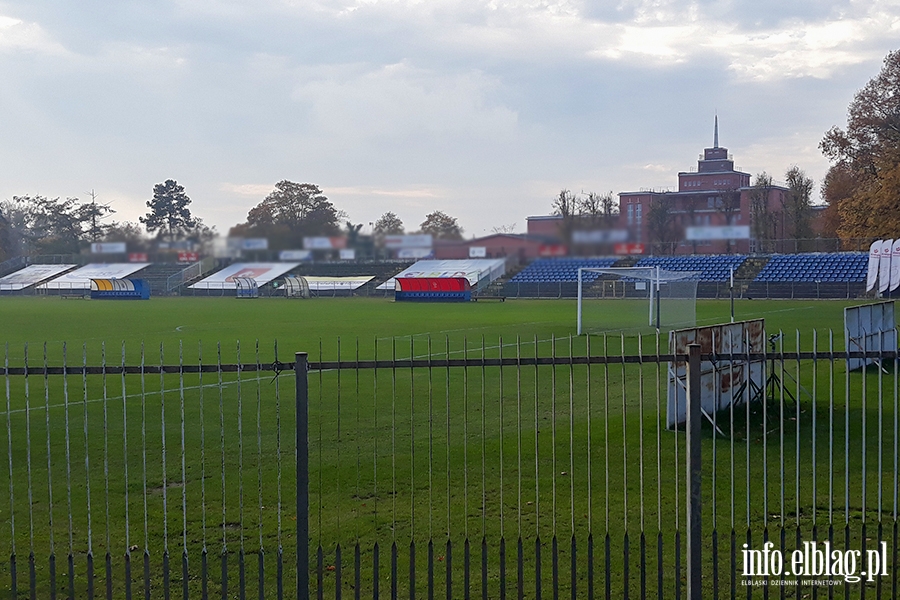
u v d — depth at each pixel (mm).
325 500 9945
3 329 37906
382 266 79250
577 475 10805
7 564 8016
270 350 27562
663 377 19422
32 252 110188
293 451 12492
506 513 9289
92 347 29406
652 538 8484
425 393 17594
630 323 37844
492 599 7094
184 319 44219
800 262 65250
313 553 8211
